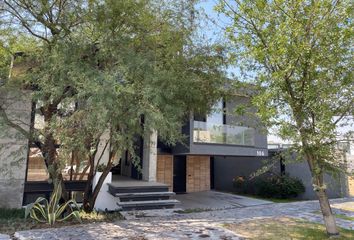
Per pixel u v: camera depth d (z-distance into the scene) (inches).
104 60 293.7
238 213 392.8
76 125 267.9
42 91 276.5
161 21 333.4
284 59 241.1
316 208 439.5
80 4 303.6
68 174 417.4
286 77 246.5
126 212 388.8
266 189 620.7
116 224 315.3
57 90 265.9
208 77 361.1
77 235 268.2
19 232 276.1
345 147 250.2
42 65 293.7
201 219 346.6
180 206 480.4
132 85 252.1
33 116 347.9
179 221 333.1
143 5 305.9
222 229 292.5
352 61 234.7
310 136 234.8
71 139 263.1
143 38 322.0
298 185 599.5
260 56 247.1
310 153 249.8
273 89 250.2
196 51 356.8
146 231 283.7
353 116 244.8
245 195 650.2
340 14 230.2
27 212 328.8
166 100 302.7
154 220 339.9
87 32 309.9
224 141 570.6
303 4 241.6
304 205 472.1
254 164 677.9
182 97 342.6
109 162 378.9
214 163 775.1
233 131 581.9
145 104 259.0
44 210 339.6
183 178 696.4
